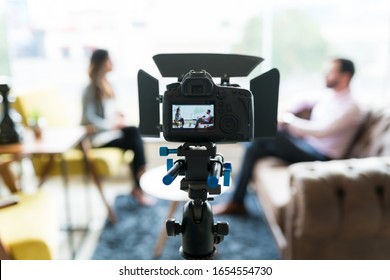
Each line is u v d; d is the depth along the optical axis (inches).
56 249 67.2
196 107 38.1
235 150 135.6
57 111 114.8
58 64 134.6
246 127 38.5
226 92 37.9
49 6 129.3
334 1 125.5
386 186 64.3
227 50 132.3
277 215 76.9
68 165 102.0
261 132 44.6
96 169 101.7
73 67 134.6
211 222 42.2
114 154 106.4
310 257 67.7
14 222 62.4
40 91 112.1
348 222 64.1
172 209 82.5
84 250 86.6
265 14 129.0
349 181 63.9
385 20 125.3
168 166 42.1
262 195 94.6
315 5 126.6
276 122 44.3
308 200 63.4
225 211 103.1
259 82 42.8
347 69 91.9
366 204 63.4
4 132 79.2
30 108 103.5
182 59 43.0
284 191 82.0
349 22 126.9
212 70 43.6
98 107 107.3
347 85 93.8
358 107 92.8
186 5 128.0
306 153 98.6
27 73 136.0
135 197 112.8
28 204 69.4
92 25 130.1
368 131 89.4
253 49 132.3
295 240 67.9
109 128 107.7
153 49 131.6
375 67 129.7
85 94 106.0
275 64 132.9
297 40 130.3
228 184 39.4
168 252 85.2
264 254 83.7
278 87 43.1
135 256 83.6
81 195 119.7
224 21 129.5
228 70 43.6
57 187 125.8
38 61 135.1
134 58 132.0
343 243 66.9
